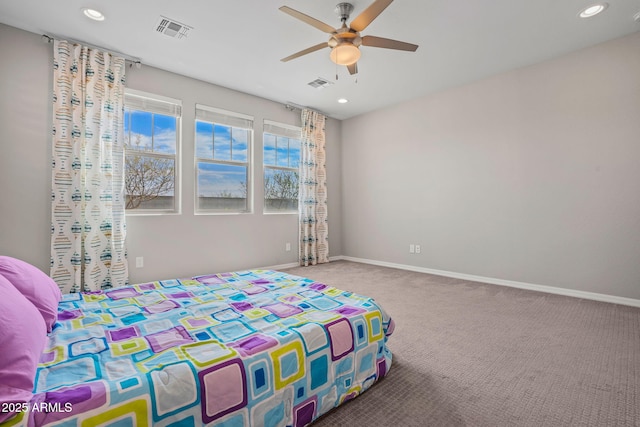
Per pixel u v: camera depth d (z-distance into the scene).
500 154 3.94
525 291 3.62
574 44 3.22
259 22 2.81
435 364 1.92
